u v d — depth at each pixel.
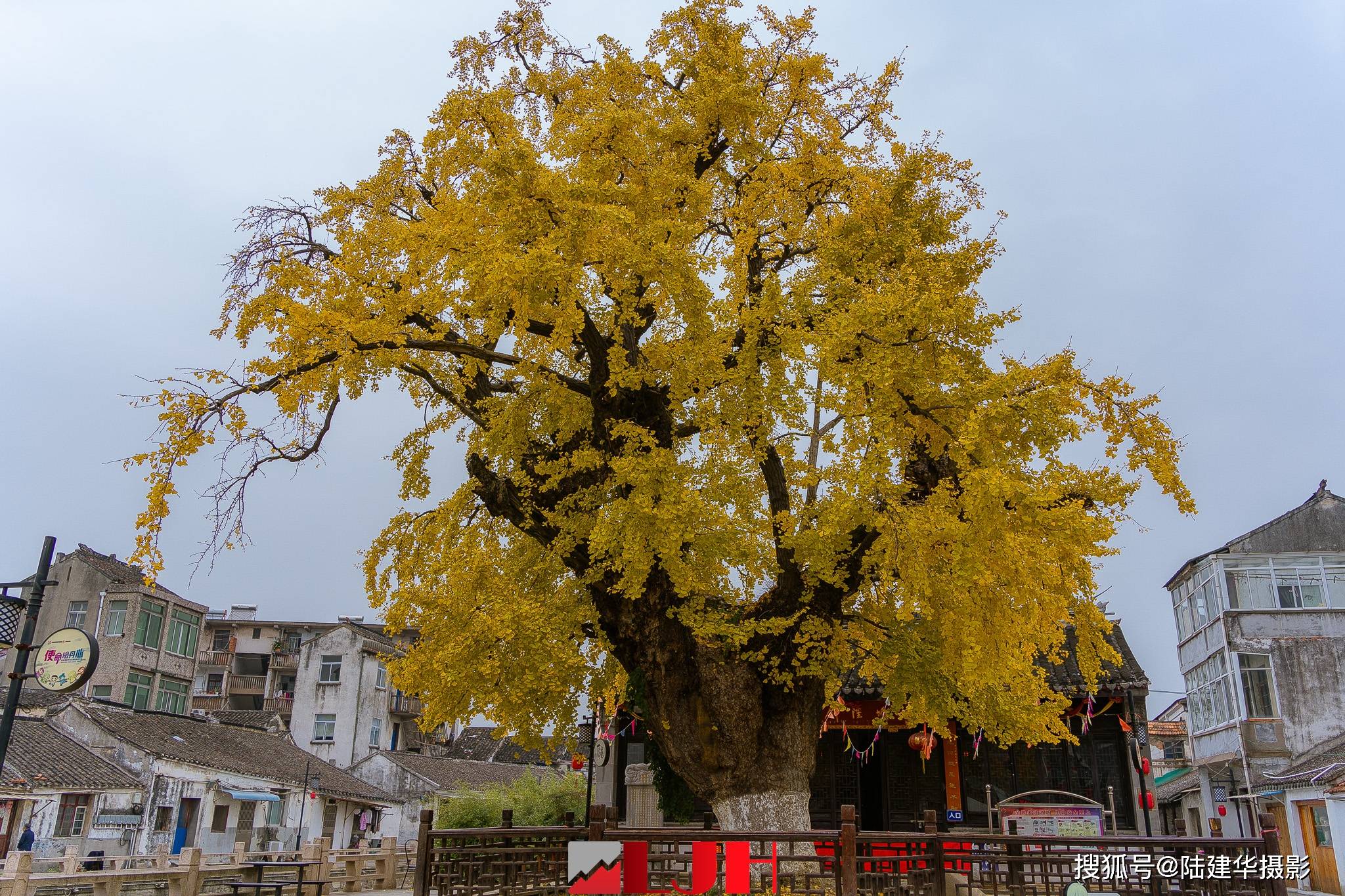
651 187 9.05
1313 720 22.77
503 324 8.36
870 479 7.83
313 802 31.58
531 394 9.77
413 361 9.60
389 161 9.98
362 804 34.22
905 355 8.02
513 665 8.98
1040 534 7.70
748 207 9.62
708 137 10.14
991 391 7.81
